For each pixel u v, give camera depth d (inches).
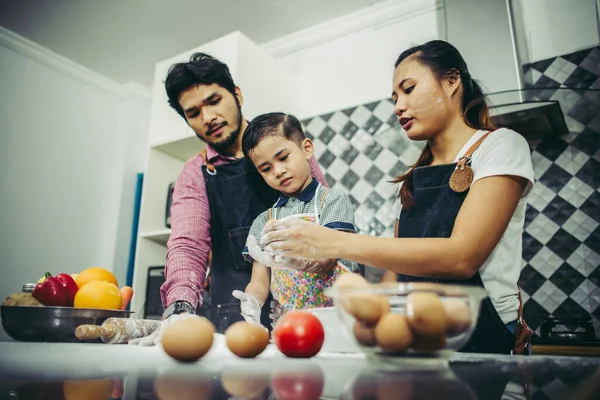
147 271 83.6
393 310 19.1
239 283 50.4
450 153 40.1
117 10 88.4
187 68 52.6
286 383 14.8
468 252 29.8
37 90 99.3
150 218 85.6
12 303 32.7
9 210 91.5
